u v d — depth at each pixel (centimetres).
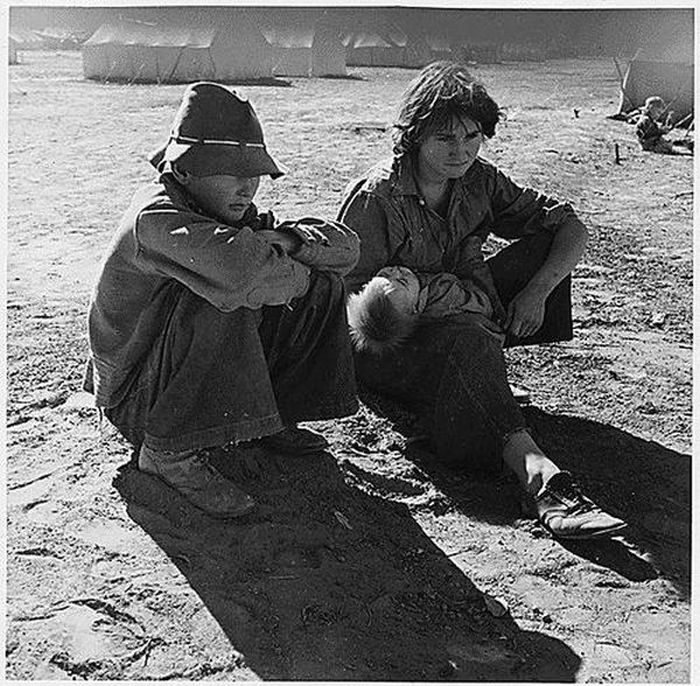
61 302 554
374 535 337
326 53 2600
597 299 612
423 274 405
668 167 1166
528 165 1118
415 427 405
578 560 334
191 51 2456
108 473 358
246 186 325
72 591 299
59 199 859
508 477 379
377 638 292
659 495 378
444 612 306
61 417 405
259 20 2616
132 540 321
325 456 373
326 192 898
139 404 338
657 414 445
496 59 2508
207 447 332
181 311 318
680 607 315
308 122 1433
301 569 314
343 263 346
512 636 299
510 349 511
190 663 277
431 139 388
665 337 550
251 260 308
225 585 304
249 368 322
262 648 283
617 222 852
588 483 383
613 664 290
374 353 395
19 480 353
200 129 320
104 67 2416
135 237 314
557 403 452
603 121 1543
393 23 2806
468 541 341
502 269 424
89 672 272
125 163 1066
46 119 1437
